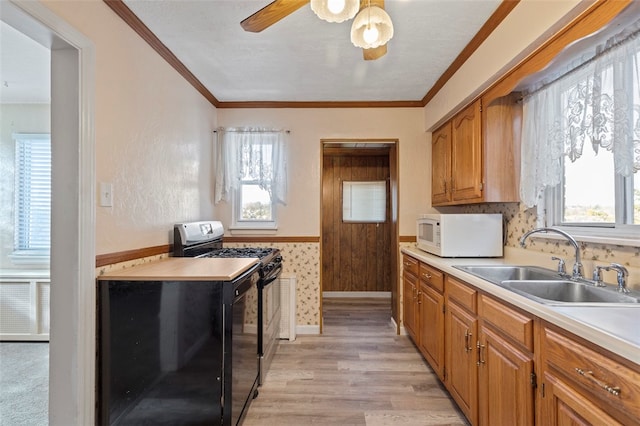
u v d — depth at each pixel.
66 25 1.40
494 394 1.49
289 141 3.42
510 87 1.93
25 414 1.93
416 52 2.35
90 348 1.53
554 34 1.53
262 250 2.99
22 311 3.06
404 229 3.41
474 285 1.69
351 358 2.77
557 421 1.08
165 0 1.75
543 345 1.16
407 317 3.14
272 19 1.51
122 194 1.80
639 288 1.43
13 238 3.25
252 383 2.06
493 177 2.27
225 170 3.32
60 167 1.50
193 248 2.53
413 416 1.95
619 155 1.35
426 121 3.34
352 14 1.31
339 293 4.88
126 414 1.61
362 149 4.65
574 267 1.67
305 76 2.78
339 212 4.93
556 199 2.02
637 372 0.80
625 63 1.33
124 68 1.83
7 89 2.98
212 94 3.19
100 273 1.61
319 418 1.93
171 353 1.60
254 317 2.10
